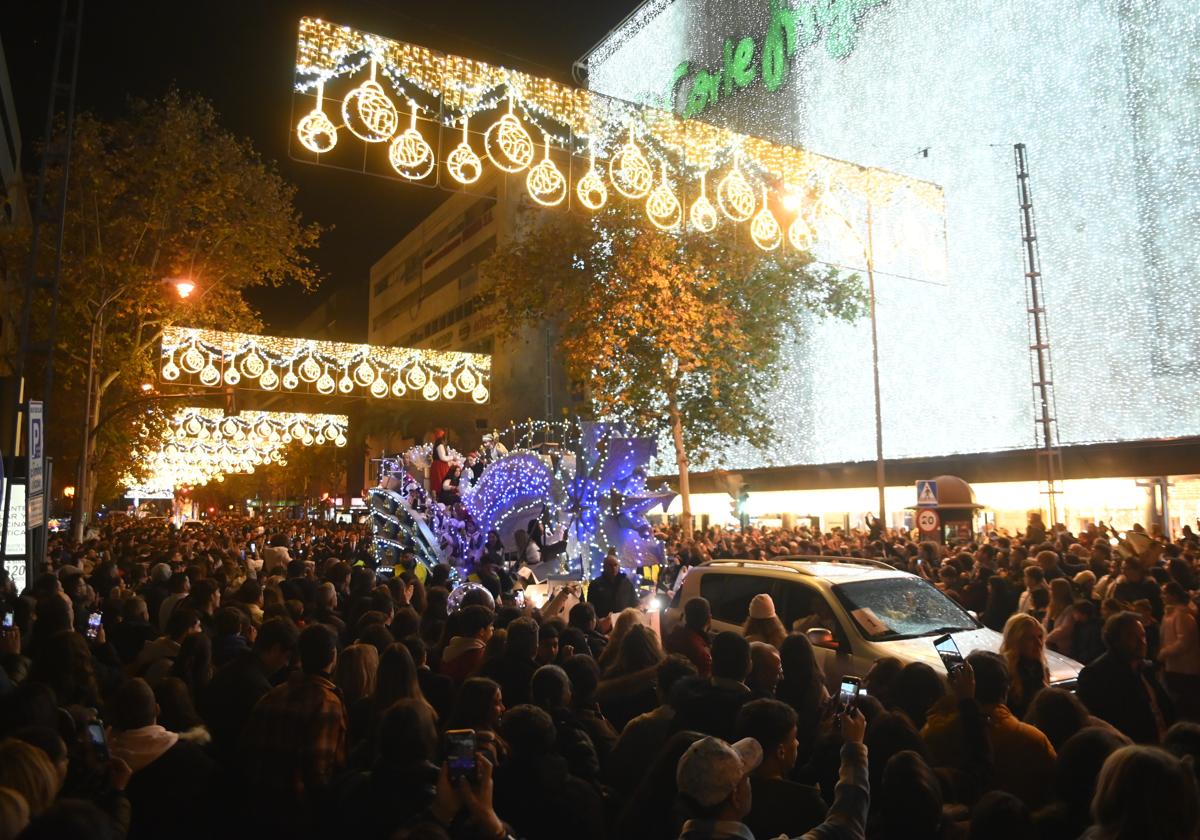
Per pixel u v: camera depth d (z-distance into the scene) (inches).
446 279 3196.4
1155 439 1101.7
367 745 186.7
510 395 2539.4
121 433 1539.1
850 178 939.3
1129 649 245.6
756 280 1147.9
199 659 242.7
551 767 159.8
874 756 167.3
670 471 1911.9
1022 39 1336.1
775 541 756.0
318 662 186.2
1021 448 1277.1
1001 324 1339.8
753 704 163.3
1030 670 245.8
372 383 1540.4
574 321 1120.2
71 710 193.0
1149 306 1160.2
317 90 547.8
